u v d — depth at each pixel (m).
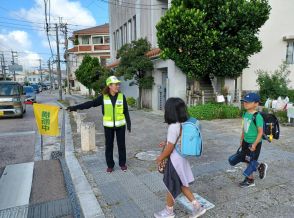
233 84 13.36
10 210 3.73
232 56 9.88
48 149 7.19
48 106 5.42
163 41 10.23
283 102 10.61
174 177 3.00
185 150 2.88
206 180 4.45
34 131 9.81
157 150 6.48
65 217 3.56
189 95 12.22
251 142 3.88
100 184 4.45
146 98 16.47
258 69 15.19
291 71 14.90
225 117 11.07
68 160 5.77
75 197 4.02
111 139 4.89
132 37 19.12
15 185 4.59
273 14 14.95
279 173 4.71
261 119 3.74
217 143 6.96
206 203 3.66
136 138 7.86
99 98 4.88
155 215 3.35
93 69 24.16
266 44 15.14
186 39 9.56
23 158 6.27
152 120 11.33
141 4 16.62
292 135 7.70
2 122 12.23
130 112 14.47
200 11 9.63
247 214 3.37
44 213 3.65
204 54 9.88
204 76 11.89
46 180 4.81
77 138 8.11
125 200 3.87
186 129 2.89
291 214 3.35
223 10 9.49
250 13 9.64
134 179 4.62
